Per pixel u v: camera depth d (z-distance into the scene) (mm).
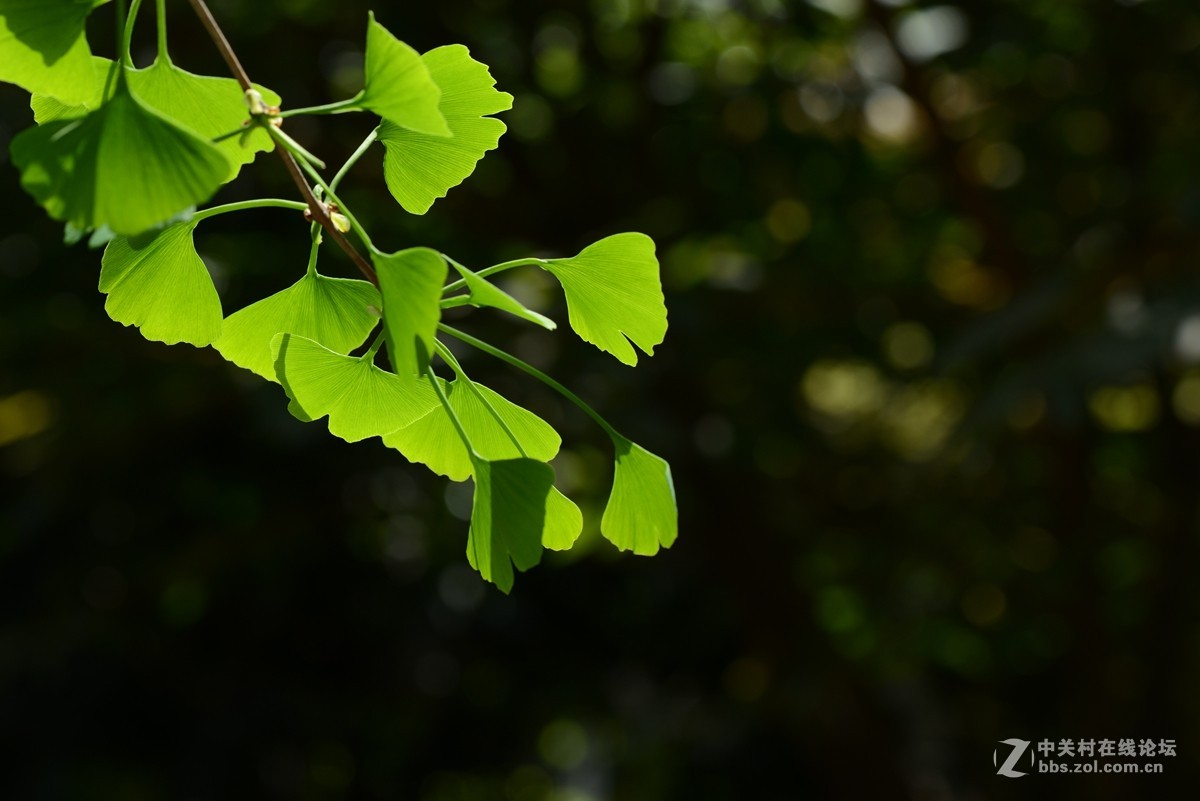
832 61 5746
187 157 1360
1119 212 5363
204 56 4562
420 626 6648
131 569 5945
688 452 5133
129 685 6281
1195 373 5617
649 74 5680
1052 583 6500
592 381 4598
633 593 6953
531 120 5609
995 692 7422
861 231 6203
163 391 4930
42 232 4805
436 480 5188
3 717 6047
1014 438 6027
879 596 6527
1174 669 6270
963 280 6230
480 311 4488
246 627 6547
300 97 4746
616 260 1479
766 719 6305
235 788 6309
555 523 1466
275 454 5617
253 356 1490
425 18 5098
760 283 5203
